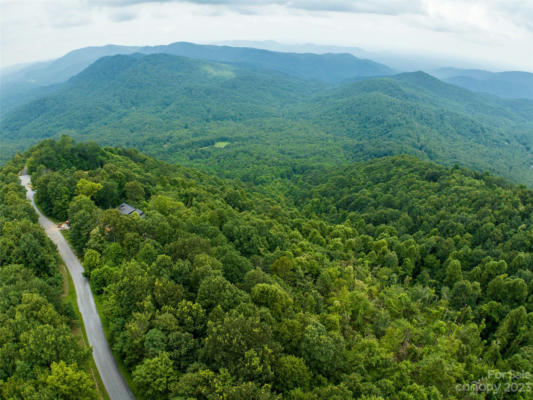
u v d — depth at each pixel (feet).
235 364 158.71
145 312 186.91
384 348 217.56
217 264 236.63
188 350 172.76
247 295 206.80
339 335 208.54
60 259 292.40
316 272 311.06
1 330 161.17
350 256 390.42
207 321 186.60
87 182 366.84
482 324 299.79
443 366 199.21
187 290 214.69
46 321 177.37
